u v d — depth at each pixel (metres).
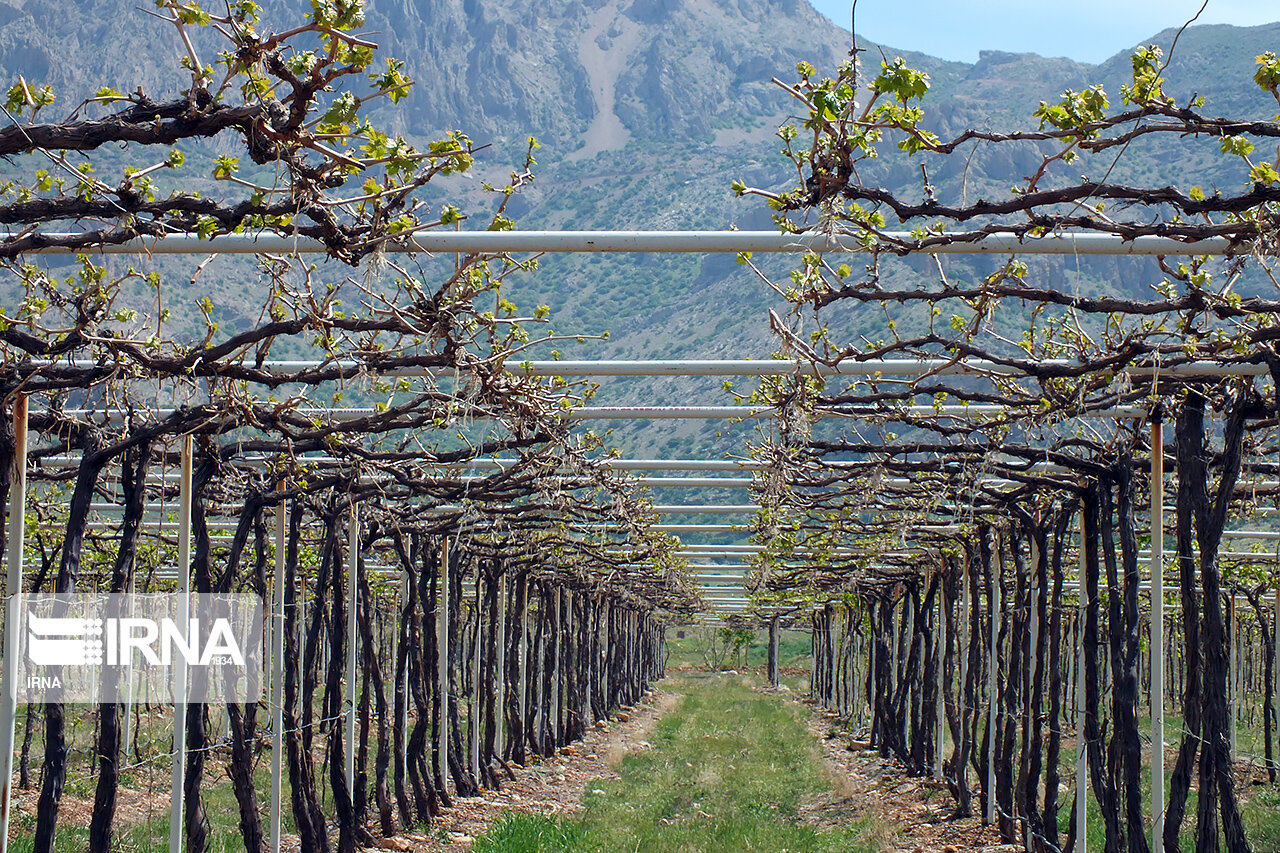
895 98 4.60
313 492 9.23
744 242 5.39
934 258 6.29
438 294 5.89
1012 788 12.17
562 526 14.37
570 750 20.97
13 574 6.03
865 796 15.64
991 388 14.10
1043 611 11.09
